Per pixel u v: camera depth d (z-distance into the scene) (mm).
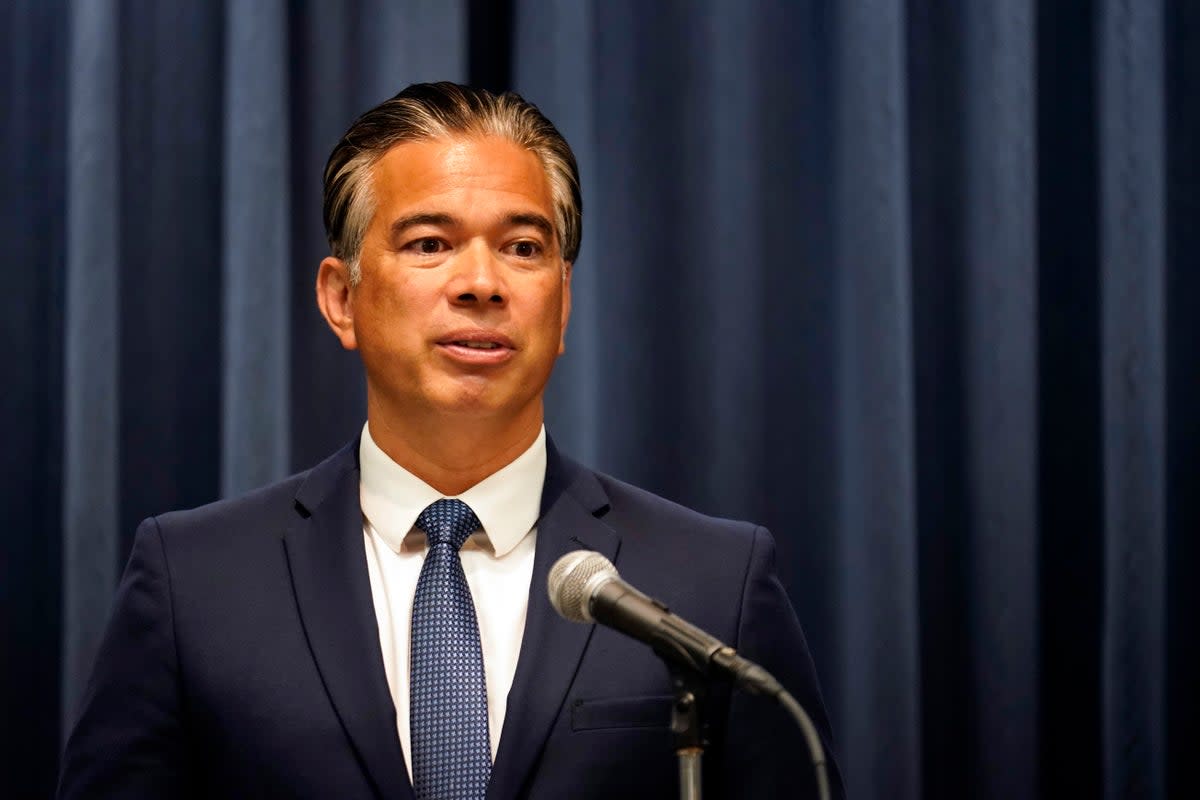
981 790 8109
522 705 4488
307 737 4426
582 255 8102
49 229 8219
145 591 4734
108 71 7984
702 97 8406
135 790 4461
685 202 8375
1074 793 8375
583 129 8133
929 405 8500
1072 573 8516
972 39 8508
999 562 8172
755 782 4668
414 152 4809
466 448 4824
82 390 7836
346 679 4504
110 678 4648
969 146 8477
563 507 4988
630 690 4551
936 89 8609
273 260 7980
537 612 4688
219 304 8234
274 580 4742
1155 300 8289
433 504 4871
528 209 4789
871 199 8164
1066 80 8703
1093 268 8602
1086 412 8562
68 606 7750
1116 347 8273
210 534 4883
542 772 4422
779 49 8461
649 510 5086
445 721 4473
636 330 8328
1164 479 8336
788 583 8273
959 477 8430
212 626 4629
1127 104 8391
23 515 8070
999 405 8266
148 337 8156
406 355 4707
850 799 7934
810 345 8359
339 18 8250
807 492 8312
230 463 7867
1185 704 8398
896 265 8117
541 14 8164
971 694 8250
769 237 8398
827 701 8211
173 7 8297
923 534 8430
